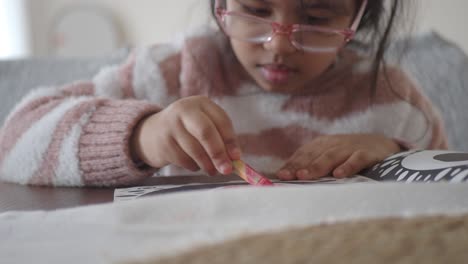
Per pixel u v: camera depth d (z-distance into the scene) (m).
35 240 0.24
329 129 0.90
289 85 0.79
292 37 0.71
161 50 0.95
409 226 0.23
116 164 0.57
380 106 0.90
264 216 0.25
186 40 0.94
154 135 0.57
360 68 0.91
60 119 0.62
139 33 1.85
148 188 0.49
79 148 0.59
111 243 0.23
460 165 0.43
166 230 0.24
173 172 0.82
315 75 0.80
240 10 0.74
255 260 0.20
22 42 1.97
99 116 0.61
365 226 0.23
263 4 0.71
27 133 0.62
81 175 0.58
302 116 0.90
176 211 0.26
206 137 0.53
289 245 0.21
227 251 0.21
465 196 0.27
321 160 0.57
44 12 1.94
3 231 0.26
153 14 1.82
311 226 0.23
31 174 0.59
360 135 0.66
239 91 0.92
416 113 0.92
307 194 0.27
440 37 1.18
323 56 0.77
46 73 1.08
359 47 0.90
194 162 0.58
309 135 0.90
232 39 0.80
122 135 0.58
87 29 1.89
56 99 0.74
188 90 0.91
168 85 0.91
